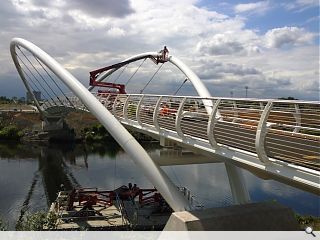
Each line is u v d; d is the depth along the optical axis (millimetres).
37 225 24000
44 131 90062
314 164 10102
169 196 18812
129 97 24266
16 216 32125
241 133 14773
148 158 19719
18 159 65062
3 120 101750
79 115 104500
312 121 12469
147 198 31672
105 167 57500
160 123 19703
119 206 30047
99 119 22609
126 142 20422
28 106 129500
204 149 15070
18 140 89250
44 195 40156
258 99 11930
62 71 27359
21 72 74750
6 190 42219
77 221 26703
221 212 15234
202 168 55156
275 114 14242
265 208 15625
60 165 59375
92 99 23750
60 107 78875
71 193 31781
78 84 25156
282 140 11969
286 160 10977
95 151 76688
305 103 10016
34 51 33625
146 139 84562
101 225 25781
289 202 37469
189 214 15188
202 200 36250
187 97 16266
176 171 52438
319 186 9695
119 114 27594
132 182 46469
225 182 44906
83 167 57562
